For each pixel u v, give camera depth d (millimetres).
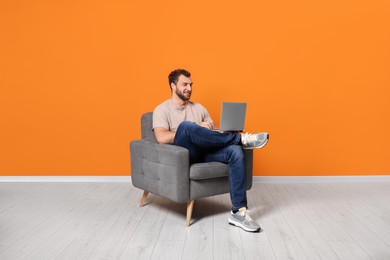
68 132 3781
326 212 2848
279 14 3627
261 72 3672
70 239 2352
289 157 3736
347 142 3711
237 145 2613
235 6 3629
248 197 3260
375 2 3611
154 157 2693
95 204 3074
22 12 3703
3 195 3340
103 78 3727
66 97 3754
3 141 3801
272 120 3707
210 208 2982
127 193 3398
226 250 2188
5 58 3746
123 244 2275
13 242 2305
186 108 3049
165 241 2320
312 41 3643
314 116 3697
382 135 3703
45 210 2922
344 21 3625
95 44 3703
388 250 2178
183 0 3645
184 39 3670
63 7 3686
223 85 3691
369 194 3314
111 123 3760
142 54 3693
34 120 3785
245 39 3650
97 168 3797
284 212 2855
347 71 3656
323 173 3742
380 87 3664
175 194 2535
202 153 2746
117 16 3676
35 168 3807
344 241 2307
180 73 2949
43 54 3729
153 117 2938
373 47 3635
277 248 2211
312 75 3664
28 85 3760
